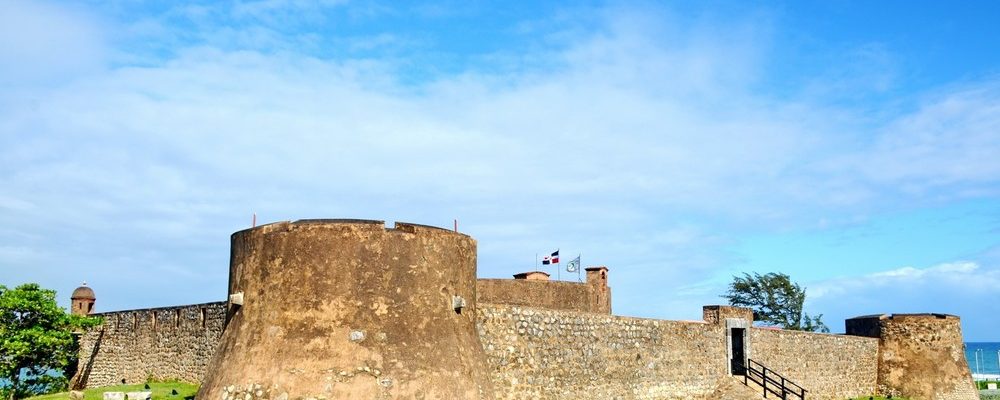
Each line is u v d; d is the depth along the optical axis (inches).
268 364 685.9
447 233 767.1
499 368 916.0
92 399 987.9
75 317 1402.6
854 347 1587.1
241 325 723.4
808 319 2337.6
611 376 1056.8
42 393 1392.7
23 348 1322.6
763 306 2326.5
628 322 1099.3
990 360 7401.6
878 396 1622.8
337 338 689.0
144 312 1327.5
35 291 1384.1
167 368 1242.0
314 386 674.2
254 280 725.3
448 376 722.8
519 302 1256.8
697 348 1219.9
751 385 1267.2
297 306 697.6
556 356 985.5
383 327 701.9
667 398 1143.6
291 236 712.4
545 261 1502.2
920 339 1632.6
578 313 1026.1
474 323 796.6
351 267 705.6
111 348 1408.7
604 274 1448.1
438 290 745.0
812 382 1451.8
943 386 1614.2
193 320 1188.5
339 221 716.0
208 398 713.6
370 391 679.7
